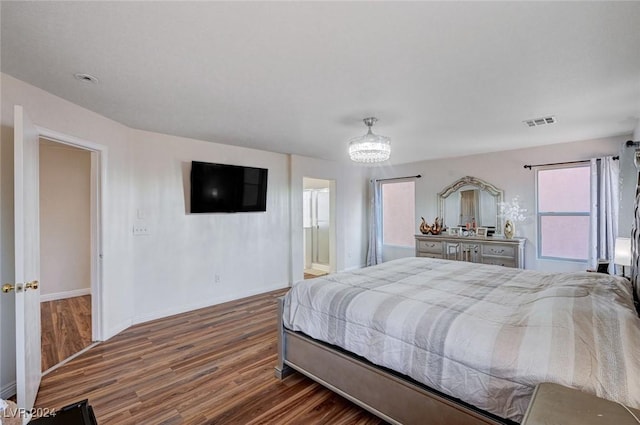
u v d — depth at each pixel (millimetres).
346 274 2791
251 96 2590
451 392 1535
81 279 4895
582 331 1410
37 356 2229
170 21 1559
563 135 3910
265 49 1842
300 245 5441
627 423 875
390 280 2549
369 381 1898
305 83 2326
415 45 1796
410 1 1407
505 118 3191
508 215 4859
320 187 6883
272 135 3914
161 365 2643
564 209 4414
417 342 1684
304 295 2377
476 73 2158
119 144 3371
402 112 3002
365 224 6852
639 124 3277
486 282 2463
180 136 3971
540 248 4613
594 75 2186
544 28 1624
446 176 5574
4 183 2121
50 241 4656
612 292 1954
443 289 2250
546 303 1765
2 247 2098
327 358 2154
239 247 4645
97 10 1465
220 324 3592
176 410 2049
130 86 2377
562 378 1213
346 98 2631
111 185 3248
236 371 2553
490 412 1415
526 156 4684
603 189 3930
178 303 3980
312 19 1546
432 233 5457
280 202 5207
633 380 1113
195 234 4160
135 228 3602
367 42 1764
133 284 3586
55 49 1832
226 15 1510
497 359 1403
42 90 2436
